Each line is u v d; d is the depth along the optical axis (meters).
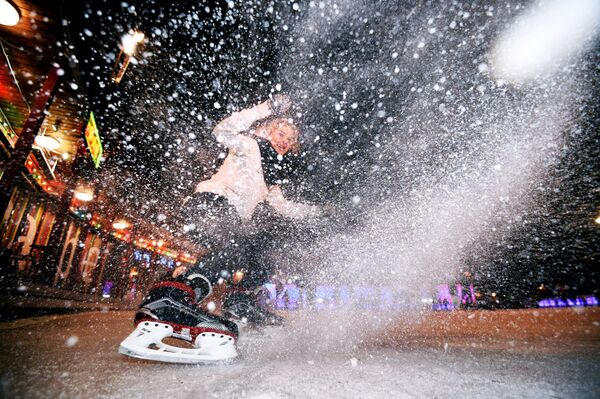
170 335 1.43
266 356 1.58
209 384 1.00
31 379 0.97
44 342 1.73
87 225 9.30
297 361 1.41
